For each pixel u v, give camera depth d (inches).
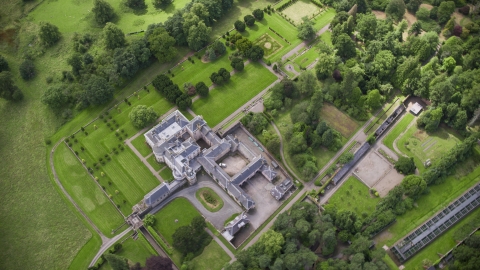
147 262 7864.2
